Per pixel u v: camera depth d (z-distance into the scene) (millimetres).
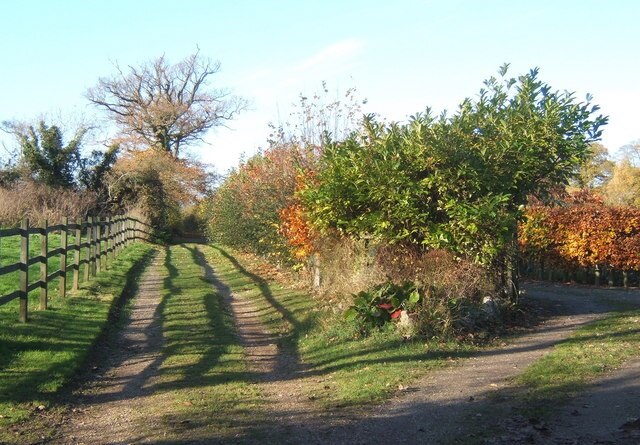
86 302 14305
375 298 11297
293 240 16297
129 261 25094
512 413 6598
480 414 6676
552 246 22609
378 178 12133
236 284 20344
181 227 54188
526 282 22375
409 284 11289
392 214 12266
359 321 11172
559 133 12727
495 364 9047
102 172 42438
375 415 6918
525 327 12023
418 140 12266
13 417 7082
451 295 11328
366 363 9383
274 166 19953
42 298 12836
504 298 12820
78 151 40469
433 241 11961
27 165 37969
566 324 12227
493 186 12188
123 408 7684
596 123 12906
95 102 59656
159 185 46969
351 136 13320
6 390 7973
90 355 10336
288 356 10672
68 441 6430
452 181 11984
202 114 61156
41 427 6863
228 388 8500
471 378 8273
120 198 43719
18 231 11336
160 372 9461
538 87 13242
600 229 20844
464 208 11680
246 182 24219
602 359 8680
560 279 22609
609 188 35375
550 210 22609
